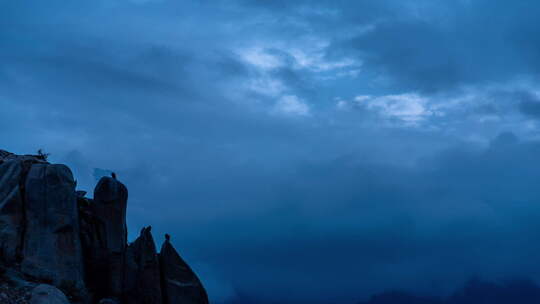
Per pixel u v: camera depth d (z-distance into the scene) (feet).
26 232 124.77
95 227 136.87
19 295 108.06
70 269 125.39
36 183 129.39
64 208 129.59
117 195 138.82
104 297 131.64
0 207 123.95
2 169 129.49
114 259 134.72
